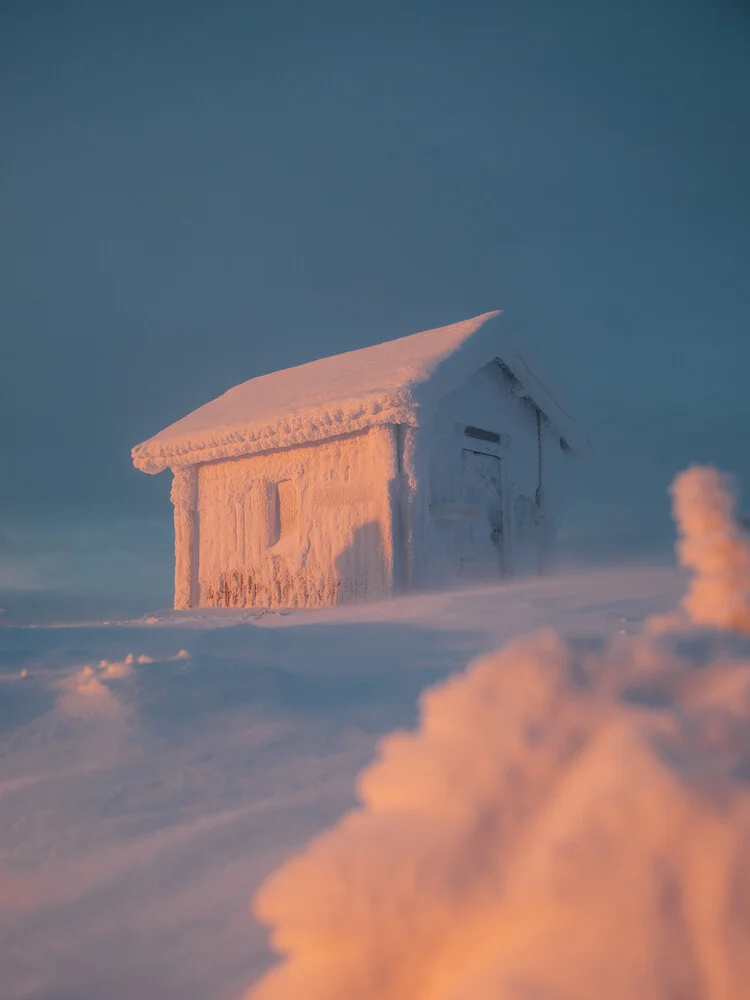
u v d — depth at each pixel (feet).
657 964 1.80
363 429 38.32
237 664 11.89
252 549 42.68
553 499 47.93
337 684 12.10
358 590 37.91
